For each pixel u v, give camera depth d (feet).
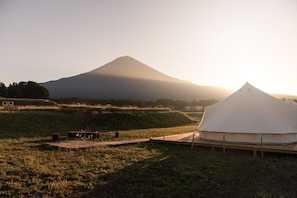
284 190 22.70
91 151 39.06
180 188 22.76
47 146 43.37
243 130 41.78
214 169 29.04
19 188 22.56
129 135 61.41
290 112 45.09
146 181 24.67
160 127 90.43
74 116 84.84
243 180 25.31
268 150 36.76
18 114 75.20
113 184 23.94
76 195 21.42
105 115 88.48
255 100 45.68
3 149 40.19
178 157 35.32
